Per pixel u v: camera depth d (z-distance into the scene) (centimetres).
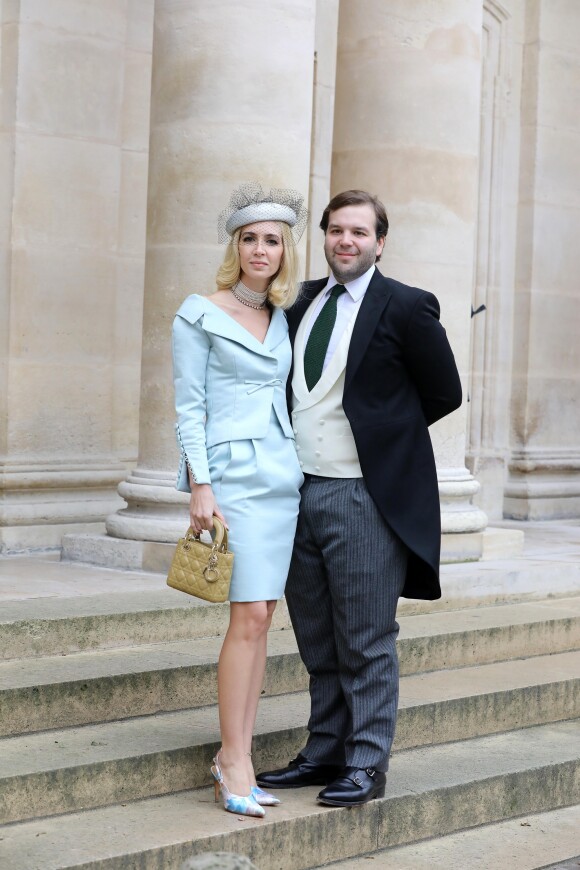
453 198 779
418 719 526
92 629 541
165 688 501
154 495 694
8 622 518
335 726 450
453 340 785
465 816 479
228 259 430
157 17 689
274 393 427
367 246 429
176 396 423
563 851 467
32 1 784
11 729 457
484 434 1074
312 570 439
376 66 773
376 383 426
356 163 780
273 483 418
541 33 1079
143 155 846
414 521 424
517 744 543
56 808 415
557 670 617
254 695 429
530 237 1086
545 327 1099
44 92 793
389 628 433
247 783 423
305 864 424
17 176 783
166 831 402
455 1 776
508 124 1078
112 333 836
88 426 825
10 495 787
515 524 1054
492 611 687
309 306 445
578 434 1125
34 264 794
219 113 668
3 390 788
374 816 445
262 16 670
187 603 581
